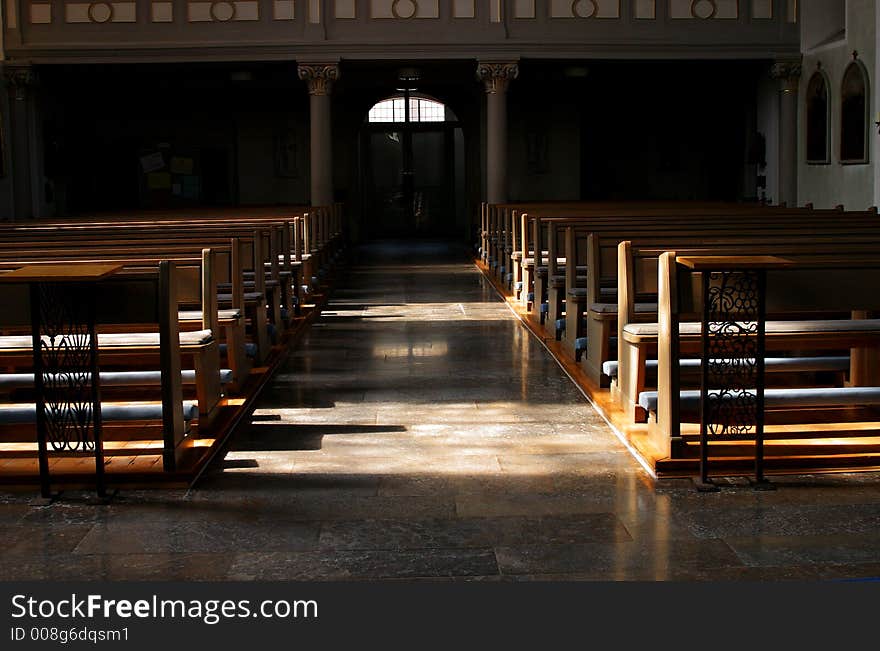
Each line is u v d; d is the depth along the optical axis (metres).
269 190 26.27
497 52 20.55
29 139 21.39
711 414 5.71
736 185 26.06
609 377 7.59
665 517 4.95
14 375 6.41
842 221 9.71
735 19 20.52
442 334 10.80
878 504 5.09
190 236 10.29
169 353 5.49
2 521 5.00
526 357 9.34
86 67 21.31
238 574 4.34
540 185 26.09
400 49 20.53
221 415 6.89
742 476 5.53
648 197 27.50
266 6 20.50
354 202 26.55
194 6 20.50
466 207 27.00
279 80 24.08
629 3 20.58
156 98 25.94
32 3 20.50
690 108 27.08
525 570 4.33
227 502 5.25
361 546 4.62
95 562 4.48
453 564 4.40
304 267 14.02
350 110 26.41
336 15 20.50
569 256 8.84
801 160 20.61
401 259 21.47
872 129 17.27
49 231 10.61
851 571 4.29
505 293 14.42
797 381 7.89
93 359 5.27
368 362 9.20
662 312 5.68
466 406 7.41
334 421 6.97
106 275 5.13
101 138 26.03
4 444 6.07
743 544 4.59
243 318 7.89
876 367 6.78
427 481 5.57
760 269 5.32
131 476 5.49
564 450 6.17
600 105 27.17
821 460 5.61
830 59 19.02
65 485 5.48
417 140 28.22
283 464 5.92
